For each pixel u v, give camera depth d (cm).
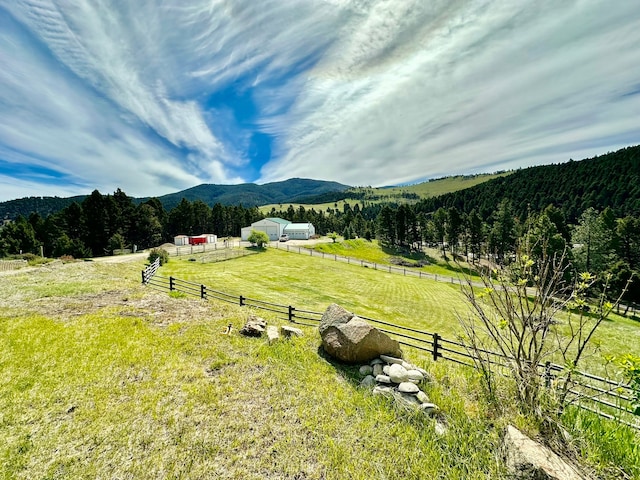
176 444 427
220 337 825
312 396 543
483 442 385
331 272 3491
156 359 684
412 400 499
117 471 380
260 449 416
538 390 371
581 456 320
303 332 877
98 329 855
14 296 1212
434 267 5197
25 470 380
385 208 7056
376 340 650
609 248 3438
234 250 4319
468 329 477
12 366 631
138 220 6325
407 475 362
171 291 1416
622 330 2111
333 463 387
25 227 5316
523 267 371
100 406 509
